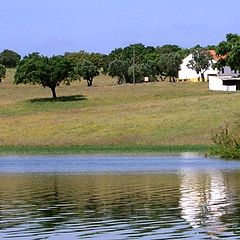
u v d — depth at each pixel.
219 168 81.94
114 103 182.50
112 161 95.31
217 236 36.72
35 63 197.00
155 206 47.75
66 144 127.12
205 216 42.88
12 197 53.91
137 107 162.25
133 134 132.00
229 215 43.16
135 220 41.81
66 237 37.03
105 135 132.62
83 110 166.25
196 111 148.75
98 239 36.34
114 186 61.75
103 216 43.47
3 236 37.53
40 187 61.38
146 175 73.50
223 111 146.25
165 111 152.25
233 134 101.56
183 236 36.81
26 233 38.25
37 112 171.38
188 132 130.75
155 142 126.06
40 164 91.75
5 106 181.62
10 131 140.00
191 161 93.31
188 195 54.00
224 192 55.84
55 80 194.00
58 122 146.88
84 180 68.25
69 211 45.88
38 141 130.38
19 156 107.44
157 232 37.94
